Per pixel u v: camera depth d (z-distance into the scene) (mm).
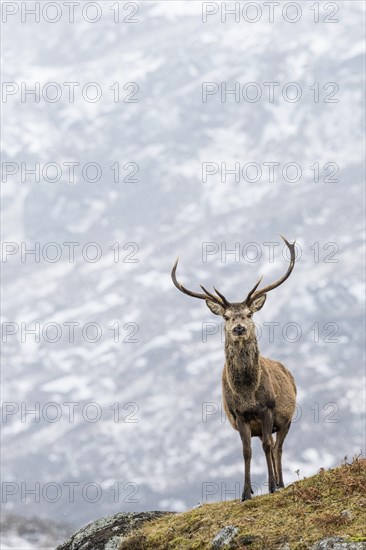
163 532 57344
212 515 57031
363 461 56062
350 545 48062
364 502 51812
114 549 59812
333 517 50844
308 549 49344
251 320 60406
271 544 50844
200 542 54062
